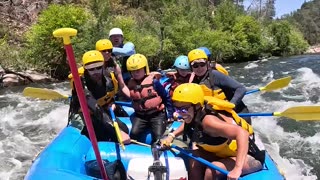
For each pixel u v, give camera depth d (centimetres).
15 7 2095
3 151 624
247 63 2175
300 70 1528
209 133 293
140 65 411
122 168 343
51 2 2209
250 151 329
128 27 1945
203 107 292
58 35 223
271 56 2747
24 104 999
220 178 310
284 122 745
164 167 294
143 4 2828
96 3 1922
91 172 345
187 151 330
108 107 420
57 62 1609
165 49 2080
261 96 994
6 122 816
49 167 334
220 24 2558
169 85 498
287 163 551
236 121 310
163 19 2262
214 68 453
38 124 799
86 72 395
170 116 434
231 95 403
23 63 1559
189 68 457
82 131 411
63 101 1030
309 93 1013
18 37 1919
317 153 588
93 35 1731
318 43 5125
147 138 418
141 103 415
